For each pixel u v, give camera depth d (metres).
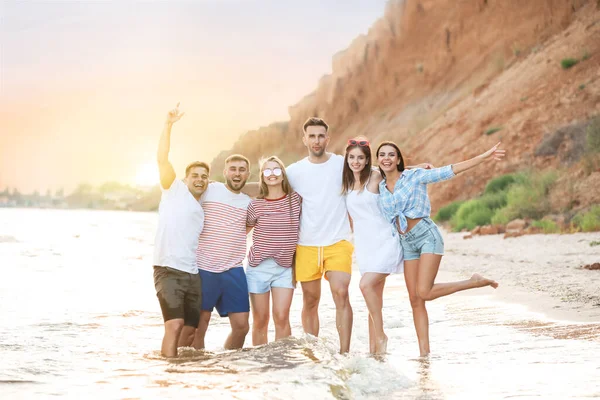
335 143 66.50
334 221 6.30
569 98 26.94
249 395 3.98
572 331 6.20
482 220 21.64
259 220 6.34
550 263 11.39
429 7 62.00
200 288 6.11
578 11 37.97
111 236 28.75
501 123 30.39
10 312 7.97
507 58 41.91
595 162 19.48
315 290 6.50
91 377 4.54
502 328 6.61
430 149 34.75
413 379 4.71
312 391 4.13
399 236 6.04
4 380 4.45
